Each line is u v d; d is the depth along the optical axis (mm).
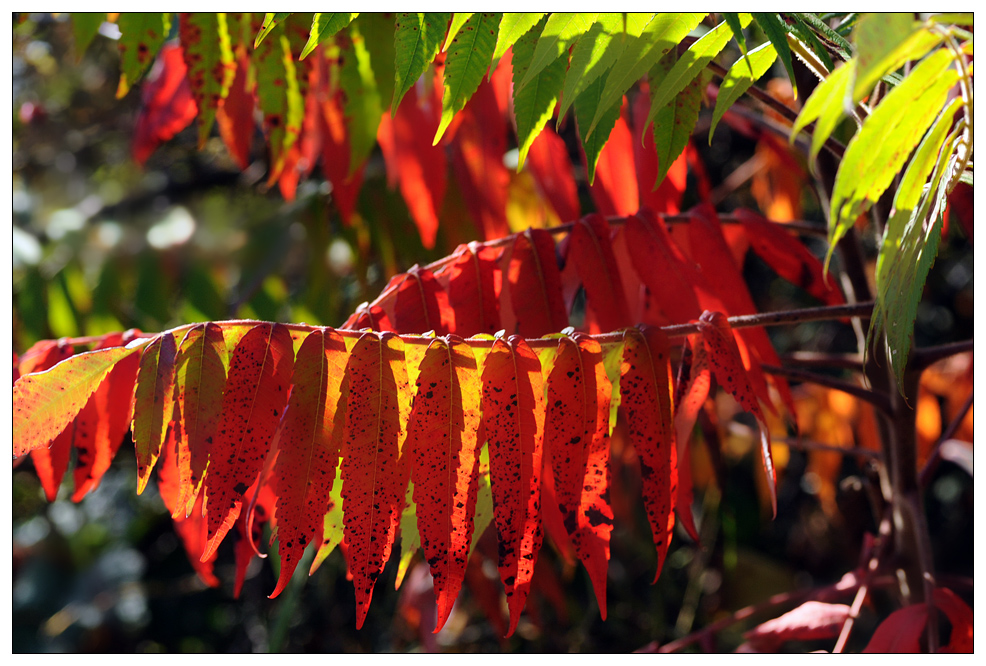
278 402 632
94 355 649
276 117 771
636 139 809
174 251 1412
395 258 1088
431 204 854
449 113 640
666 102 626
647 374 645
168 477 693
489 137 845
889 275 619
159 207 2162
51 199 2340
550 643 1671
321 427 629
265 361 634
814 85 784
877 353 780
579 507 638
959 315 2162
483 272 711
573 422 635
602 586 638
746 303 742
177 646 2373
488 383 629
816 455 1196
